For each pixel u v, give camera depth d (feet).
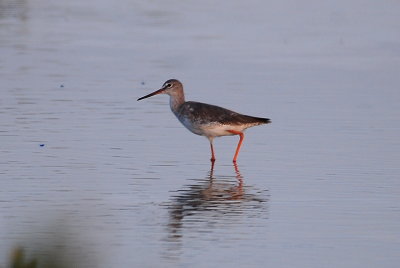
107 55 90.74
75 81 78.18
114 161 54.65
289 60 89.10
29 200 46.47
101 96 72.69
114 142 59.11
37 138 59.31
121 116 66.39
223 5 127.13
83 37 100.73
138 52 92.48
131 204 46.34
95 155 55.83
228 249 40.16
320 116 66.49
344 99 72.18
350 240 41.29
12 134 60.13
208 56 90.74
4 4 124.98
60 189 48.60
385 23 112.88
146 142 59.52
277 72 83.05
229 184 50.52
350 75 81.97
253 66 85.87
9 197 46.91
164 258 38.99
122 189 49.06
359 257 39.27
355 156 56.13
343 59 89.86
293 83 78.28
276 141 60.18
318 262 38.70
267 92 74.38
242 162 55.42
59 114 66.18
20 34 101.50
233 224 43.42
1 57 88.17
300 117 66.18
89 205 45.91
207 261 38.75
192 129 57.36
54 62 86.43
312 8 125.29
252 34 104.27
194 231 42.42
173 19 114.62
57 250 33.01
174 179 51.37
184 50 93.81
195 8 124.36
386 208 46.01
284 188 49.73
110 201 46.83
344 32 106.11
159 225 43.09
